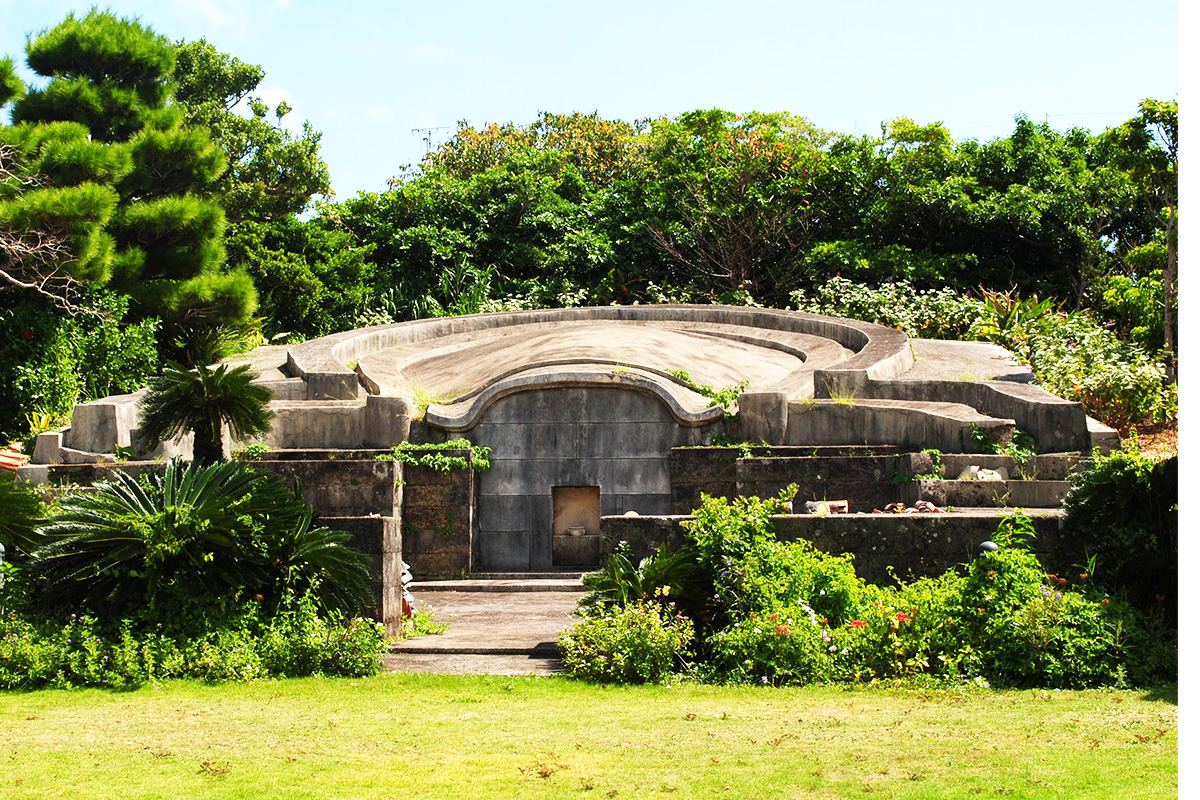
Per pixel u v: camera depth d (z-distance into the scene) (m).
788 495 9.30
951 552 8.91
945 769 5.43
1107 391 18.75
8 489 9.01
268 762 5.82
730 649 7.97
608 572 8.96
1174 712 6.54
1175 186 20.47
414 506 15.45
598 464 15.74
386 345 22.03
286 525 9.04
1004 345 23.27
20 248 18.55
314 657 8.40
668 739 6.20
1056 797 4.92
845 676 7.82
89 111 23.00
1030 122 32.34
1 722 6.86
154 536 8.70
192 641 8.48
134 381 20.66
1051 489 12.81
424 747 6.12
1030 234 30.16
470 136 41.44
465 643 9.41
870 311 26.48
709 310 23.47
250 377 13.20
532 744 6.14
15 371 18.78
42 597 8.85
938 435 14.54
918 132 32.16
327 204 34.03
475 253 33.00
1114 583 8.56
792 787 5.21
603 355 17.30
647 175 35.06
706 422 15.52
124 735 6.48
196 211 22.05
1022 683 7.52
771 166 33.12
